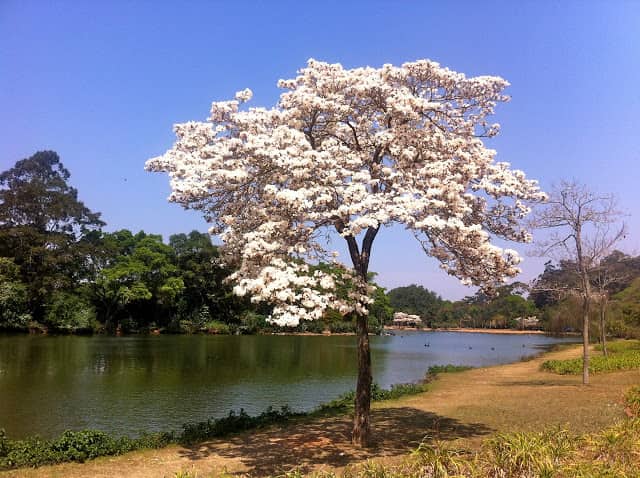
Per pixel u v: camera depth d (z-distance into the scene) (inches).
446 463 317.4
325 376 1143.6
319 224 469.7
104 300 2689.5
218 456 469.4
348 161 474.3
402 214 422.6
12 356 1433.3
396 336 3553.2
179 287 2760.8
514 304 4810.5
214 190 482.6
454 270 501.7
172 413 745.0
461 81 542.9
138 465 446.0
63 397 853.8
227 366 1320.1
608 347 1788.9
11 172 2696.9
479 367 1408.7
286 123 510.3
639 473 304.8
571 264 984.3
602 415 582.9
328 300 434.3
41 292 2354.8
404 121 511.8
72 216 2726.4
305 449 481.4
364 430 488.4
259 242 444.1
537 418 585.6
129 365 1293.1
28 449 466.6
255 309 3115.2
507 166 538.6
